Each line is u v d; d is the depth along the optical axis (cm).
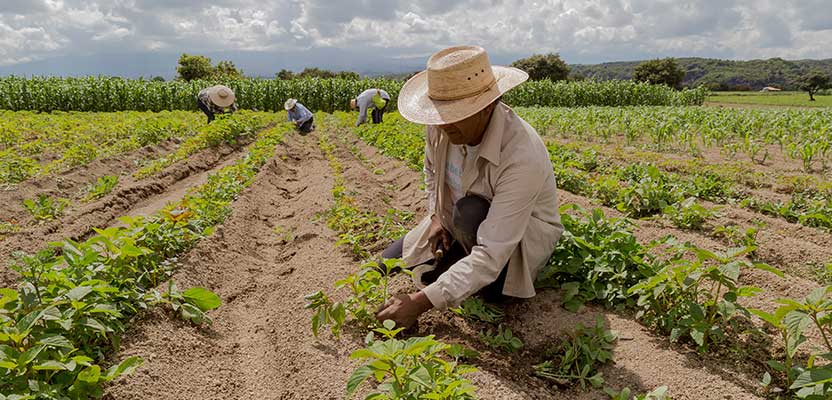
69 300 266
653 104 3391
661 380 288
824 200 668
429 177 397
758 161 1035
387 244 488
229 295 407
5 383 226
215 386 287
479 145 320
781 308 264
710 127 1309
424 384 204
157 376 274
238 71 6034
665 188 659
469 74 285
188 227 452
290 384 289
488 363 304
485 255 298
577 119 1597
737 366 298
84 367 254
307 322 341
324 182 805
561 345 321
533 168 304
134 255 337
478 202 340
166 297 338
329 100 2938
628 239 376
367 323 327
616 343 320
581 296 364
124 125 1299
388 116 1794
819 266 451
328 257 467
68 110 2514
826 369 233
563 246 385
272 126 1734
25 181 735
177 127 1341
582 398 282
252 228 587
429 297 297
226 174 744
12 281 431
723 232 530
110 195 705
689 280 310
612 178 667
